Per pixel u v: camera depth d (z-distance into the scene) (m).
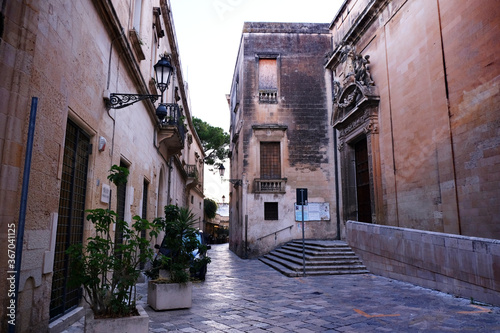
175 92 18.39
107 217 4.29
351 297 7.57
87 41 6.11
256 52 20.25
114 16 7.11
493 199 8.79
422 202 11.49
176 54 17.47
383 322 5.50
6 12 3.95
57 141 4.88
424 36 11.59
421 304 6.71
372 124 14.42
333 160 19.25
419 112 11.77
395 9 13.31
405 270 9.34
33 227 4.24
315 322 5.53
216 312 6.22
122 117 8.55
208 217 45.44
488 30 9.05
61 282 5.38
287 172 19.05
